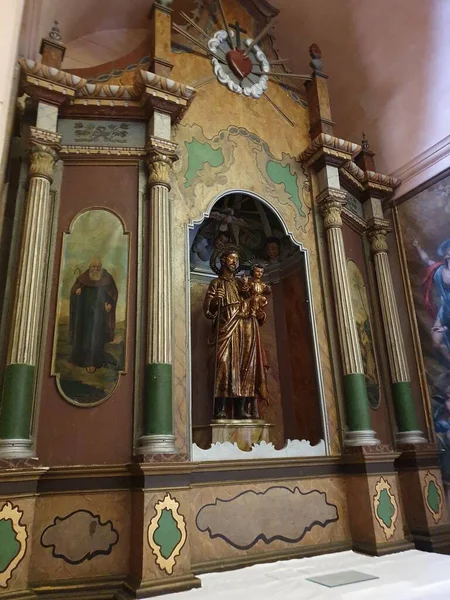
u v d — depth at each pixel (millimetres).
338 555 4266
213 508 3951
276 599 3020
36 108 4398
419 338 5715
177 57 5277
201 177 4957
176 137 4945
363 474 4531
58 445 3676
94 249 4270
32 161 4145
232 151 5266
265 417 5582
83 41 6055
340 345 5059
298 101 6027
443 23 5586
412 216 6020
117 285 4207
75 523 3529
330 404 4910
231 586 3373
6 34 3586
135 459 3674
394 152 6359
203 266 5852
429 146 5934
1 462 3277
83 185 4438
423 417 5520
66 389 3818
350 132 6965
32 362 3646
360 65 6562
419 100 6051
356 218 6031
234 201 5738
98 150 4508
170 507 3543
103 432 3797
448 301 5449
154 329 3982
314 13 6352
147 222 4410
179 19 5754
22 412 3494
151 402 3797
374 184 6129
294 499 4363
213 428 4543
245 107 5555
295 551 4188
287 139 5742
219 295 5035
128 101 4629
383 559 4098
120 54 6191
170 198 4691
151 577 3301
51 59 4504
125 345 4051
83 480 3639
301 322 5465
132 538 3537
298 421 5312
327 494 4555
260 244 6145
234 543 3941
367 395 5258
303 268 5461
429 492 5035
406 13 5836
